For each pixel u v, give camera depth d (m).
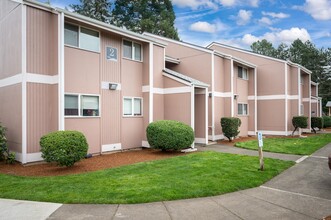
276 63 20.45
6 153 9.46
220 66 17.19
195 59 16.77
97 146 11.03
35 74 9.22
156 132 11.21
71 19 9.91
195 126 15.13
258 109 21.31
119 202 5.23
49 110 9.59
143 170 7.98
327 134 21.05
